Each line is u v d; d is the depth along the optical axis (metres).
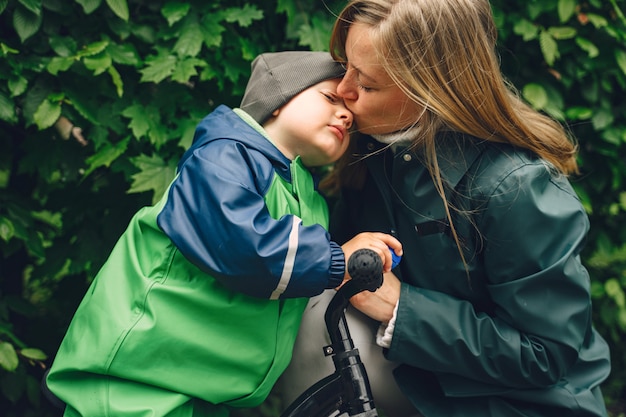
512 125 1.41
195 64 1.80
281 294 1.22
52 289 2.41
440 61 1.33
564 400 1.44
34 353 1.85
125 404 1.25
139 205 1.97
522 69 2.18
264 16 2.03
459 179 1.41
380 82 1.33
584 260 2.45
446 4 1.32
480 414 1.46
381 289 1.41
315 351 1.51
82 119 1.82
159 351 1.26
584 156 2.29
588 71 2.19
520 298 1.38
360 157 1.56
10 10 1.79
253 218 1.19
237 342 1.30
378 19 1.31
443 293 1.45
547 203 1.39
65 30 1.87
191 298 1.27
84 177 1.84
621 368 2.70
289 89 1.37
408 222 1.47
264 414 2.31
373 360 1.54
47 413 2.16
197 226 1.22
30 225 1.90
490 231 1.39
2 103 1.71
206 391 1.29
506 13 2.12
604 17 2.18
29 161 1.90
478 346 1.39
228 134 1.33
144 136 1.88
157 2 1.91
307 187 1.39
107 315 1.28
